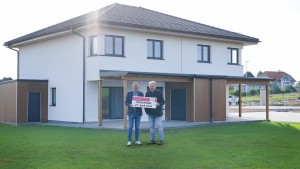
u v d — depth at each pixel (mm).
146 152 11508
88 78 22156
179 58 24922
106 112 23141
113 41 22172
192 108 22500
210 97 22891
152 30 22766
